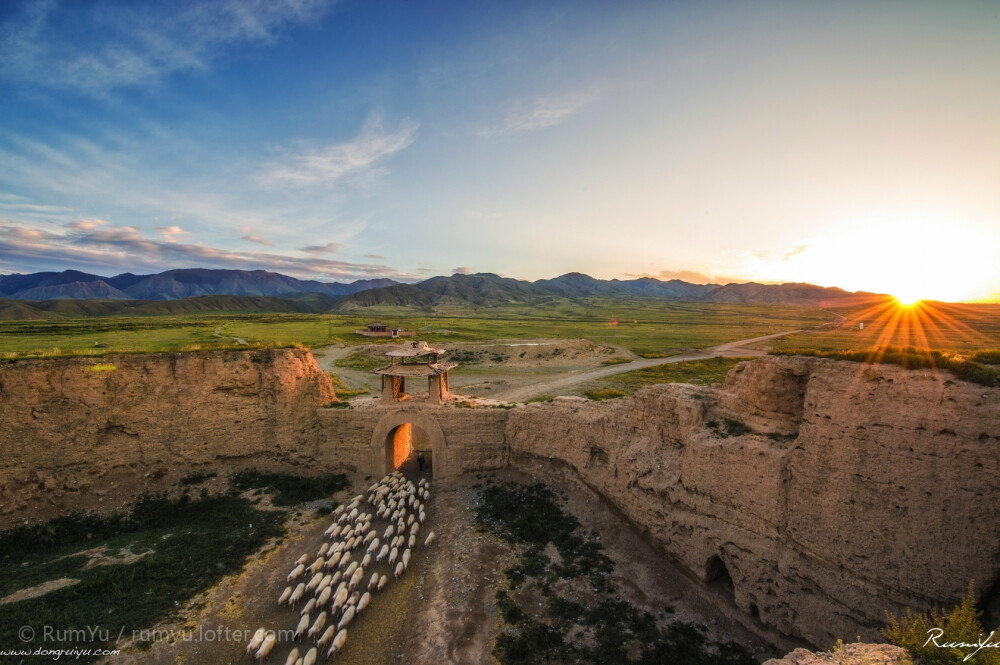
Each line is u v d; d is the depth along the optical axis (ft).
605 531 81.97
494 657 57.47
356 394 130.82
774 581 58.03
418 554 79.41
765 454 60.64
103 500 87.40
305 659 55.31
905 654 36.83
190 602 65.05
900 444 49.26
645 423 82.23
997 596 43.68
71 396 88.53
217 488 96.78
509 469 106.01
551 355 265.13
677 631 60.70
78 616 60.13
